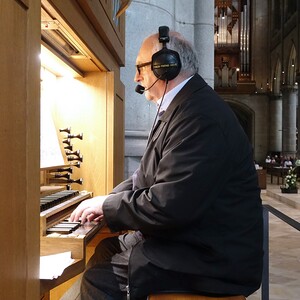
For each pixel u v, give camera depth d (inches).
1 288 38.1
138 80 72.1
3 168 38.6
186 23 189.2
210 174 55.6
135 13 163.8
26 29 44.1
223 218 58.1
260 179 529.7
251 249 58.9
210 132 57.0
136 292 58.3
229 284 57.4
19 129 42.5
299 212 345.4
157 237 60.0
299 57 708.0
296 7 735.7
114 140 105.6
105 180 103.3
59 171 96.3
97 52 87.5
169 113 62.3
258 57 916.0
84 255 59.9
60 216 71.4
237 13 917.2
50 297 92.0
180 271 56.9
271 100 892.6
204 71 190.7
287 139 821.2
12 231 40.7
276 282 155.8
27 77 44.5
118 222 60.6
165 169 56.9
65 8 61.9
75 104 104.1
